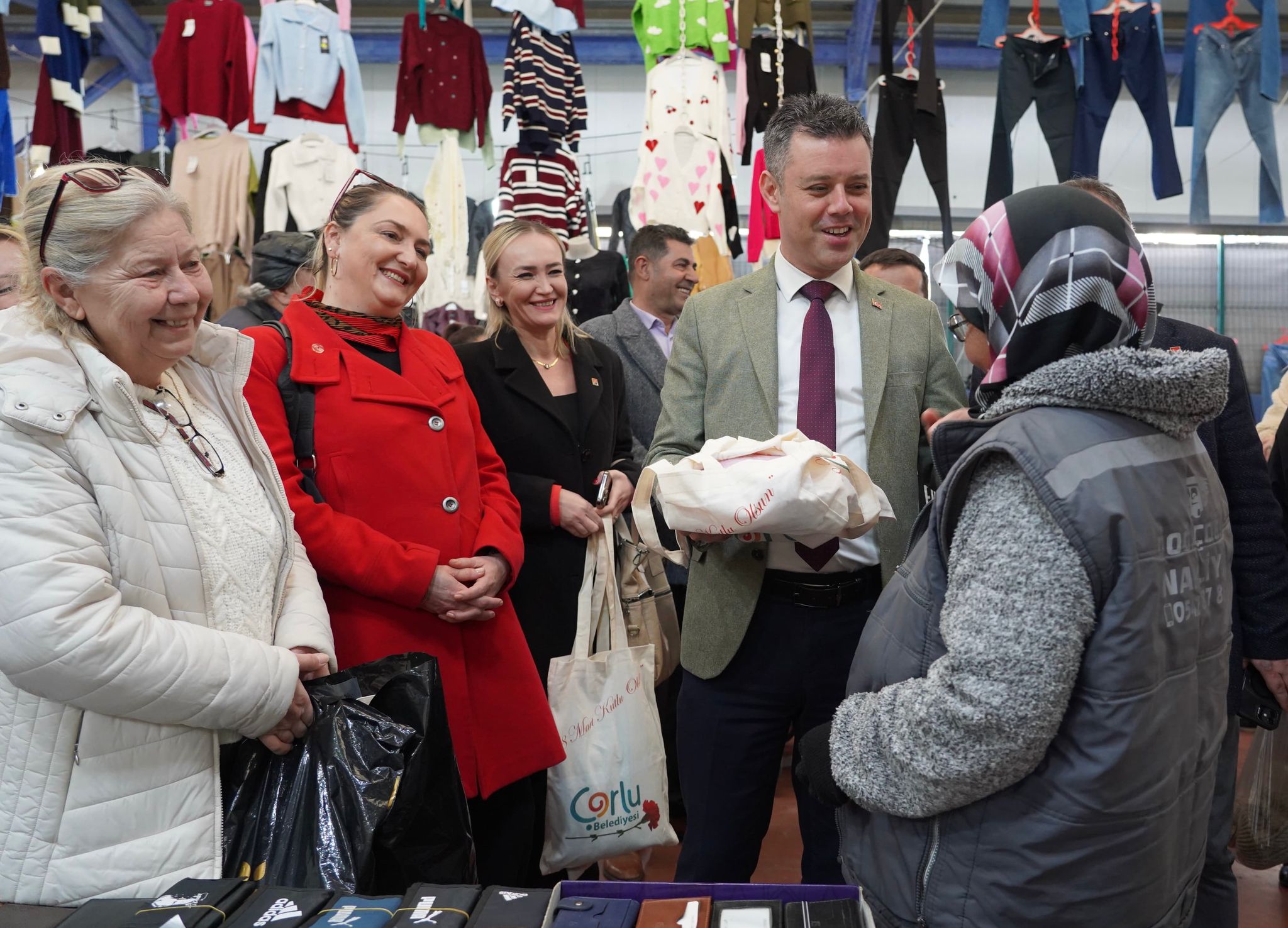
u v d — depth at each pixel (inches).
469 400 79.7
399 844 50.7
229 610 53.2
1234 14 200.5
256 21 262.7
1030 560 37.4
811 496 59.1
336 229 74.2
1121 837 38.8
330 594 68.9
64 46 192.1
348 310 73.5
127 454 50.1
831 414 72.1
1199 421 41.7
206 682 47.6
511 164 167.5
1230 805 72.9
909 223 273.4
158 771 48.8
